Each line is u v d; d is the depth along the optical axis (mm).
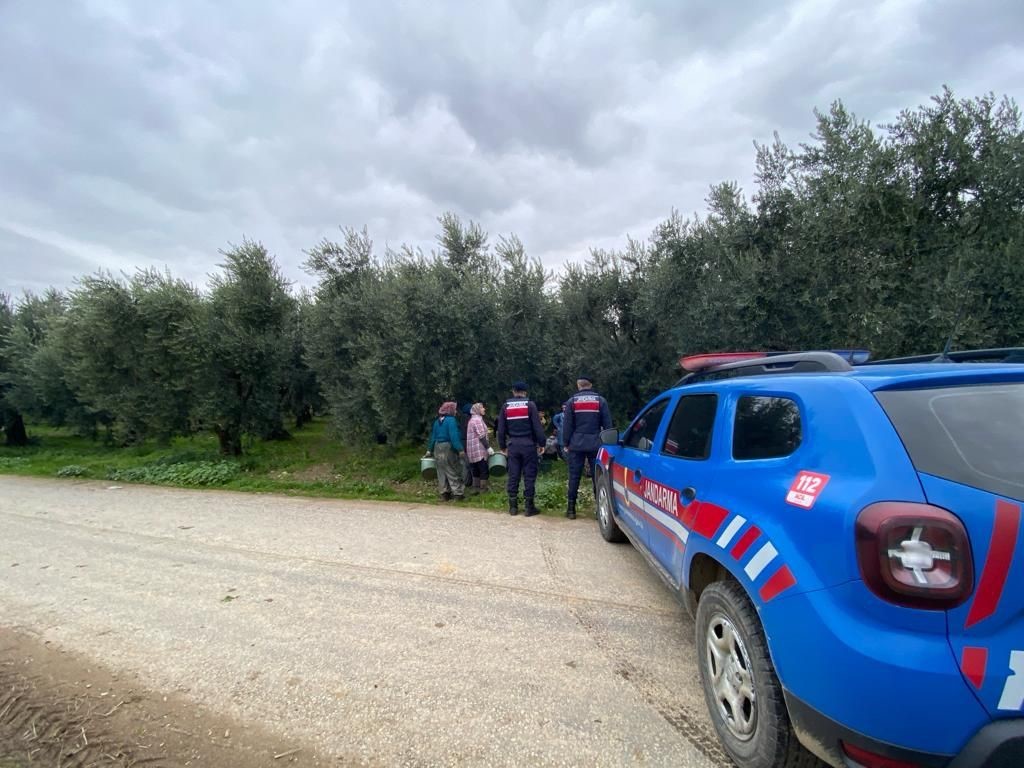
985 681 1615
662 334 10477
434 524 6797
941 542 1689
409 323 10328
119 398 13891
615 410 10992
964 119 7430
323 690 3072
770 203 8617
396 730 2699
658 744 2557
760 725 2182
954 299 6574
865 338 7094
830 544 1888
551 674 3195
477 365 10922
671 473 3498
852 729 1742
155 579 4957
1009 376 2053
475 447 8664
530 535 6199
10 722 2863
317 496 8875
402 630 3814
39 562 5531
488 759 2473
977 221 7312
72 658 3492
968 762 1592
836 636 1785
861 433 2004
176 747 2611
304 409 20797
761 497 2369
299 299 14602
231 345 13086
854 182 7109
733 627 2412
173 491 9516
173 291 13367
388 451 12031
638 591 4453
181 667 3355
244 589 4676
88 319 13523
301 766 2459
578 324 11656
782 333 7863
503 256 11523
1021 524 1657
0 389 19625
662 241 10305
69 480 11148
